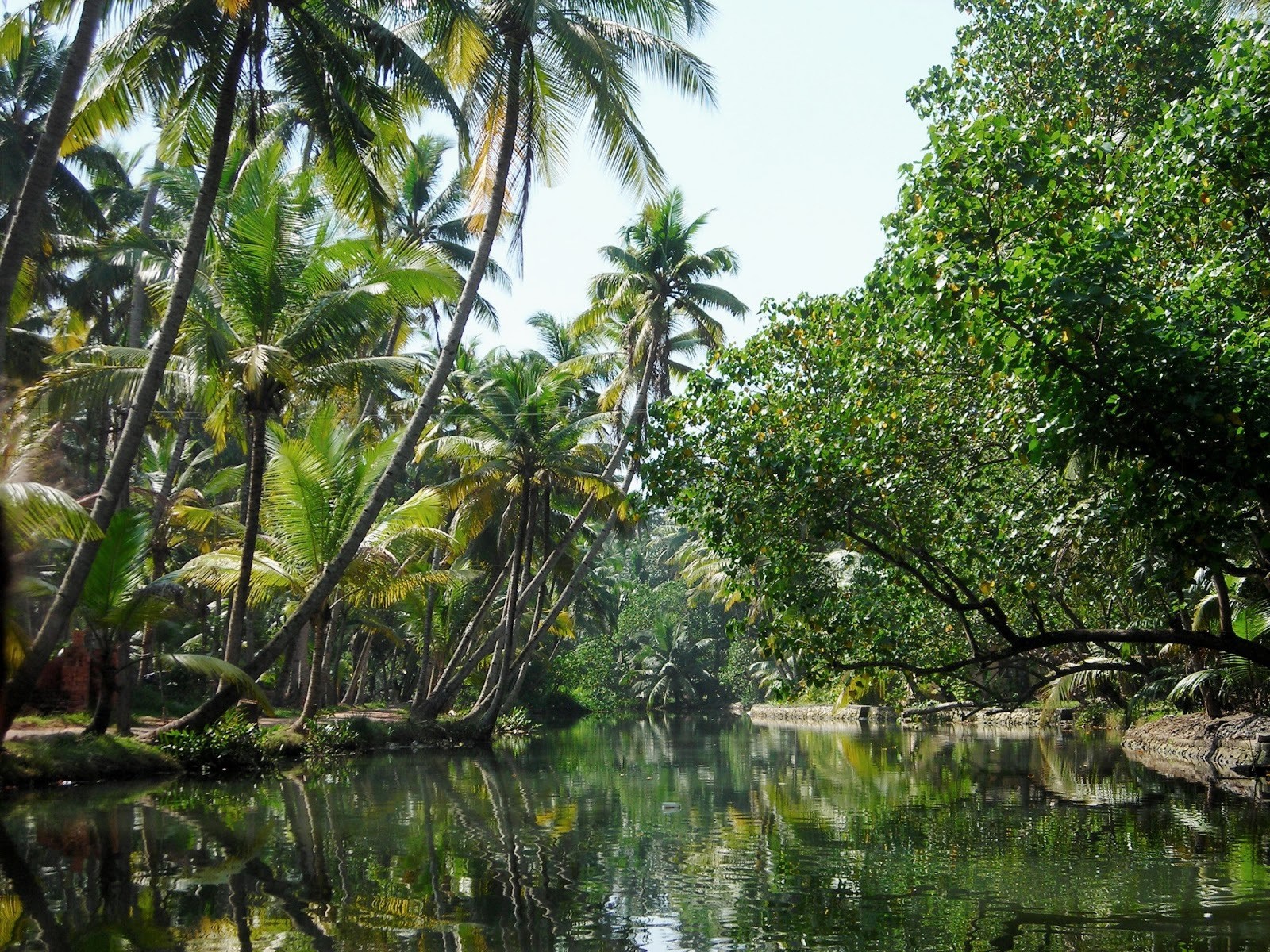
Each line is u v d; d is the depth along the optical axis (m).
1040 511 9.33
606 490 28.25
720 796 15.84
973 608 9.36
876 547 9.50
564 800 15.41
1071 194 7.84
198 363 19.39
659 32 20.86
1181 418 6.82
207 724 19.80
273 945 7.26
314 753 23.56
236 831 12.07
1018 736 29.14
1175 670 23.28
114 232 27.34
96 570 17.77
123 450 15.20
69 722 22.53
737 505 9.78
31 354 25.56
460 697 44.09
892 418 9.61
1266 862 9.84
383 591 24.94
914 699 12.52
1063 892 8.78
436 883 9.30
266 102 17.36
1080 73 13.13
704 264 30.28
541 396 27.86
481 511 30.50
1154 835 11.47
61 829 12.15
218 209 23.75
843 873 9.73
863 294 10.56
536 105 19.89
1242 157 7.64
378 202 17.59
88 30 13.74
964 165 8.12
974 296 7.32
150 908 8.30
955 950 7.10
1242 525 7.55
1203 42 12.59
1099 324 7.12
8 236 13.06
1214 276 7.69
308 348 19.72
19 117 26.64
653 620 63.16
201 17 16.11
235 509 32.16
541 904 8.52
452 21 17.41
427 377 31.58
